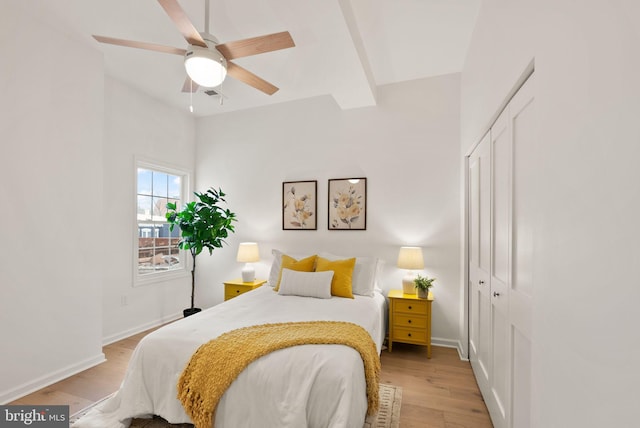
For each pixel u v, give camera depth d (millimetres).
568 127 886
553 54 988
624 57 645
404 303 2994
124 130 3389
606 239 702
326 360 1576
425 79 3346
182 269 4242
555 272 947
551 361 962
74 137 2574
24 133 2232
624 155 643
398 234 3428
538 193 1082
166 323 3873
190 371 1689
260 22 2312
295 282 2896
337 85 2949
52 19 2316
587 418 771
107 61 2949
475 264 2547
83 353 2627
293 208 3885
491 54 1879
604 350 706
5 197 2127
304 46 2295
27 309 2248
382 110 3504
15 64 2180
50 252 2396
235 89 3555
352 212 3596
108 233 3223
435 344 3254
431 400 2186
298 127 3889
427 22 2375
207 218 3689
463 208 3016
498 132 1830
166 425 1839
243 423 1555
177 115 4121
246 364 1598
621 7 656
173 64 2996
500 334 1792
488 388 2041
